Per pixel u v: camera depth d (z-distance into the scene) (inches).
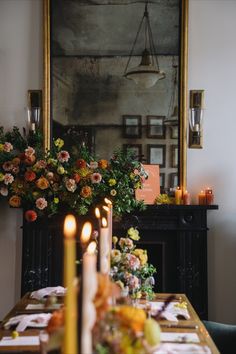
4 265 164.9
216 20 166.7
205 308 156.6
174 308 91.4
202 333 75.2
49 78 165.3
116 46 165.8
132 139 164.7
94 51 166.1
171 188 162.6
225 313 161.5
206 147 165.3
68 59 166.2
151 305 92.5
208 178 164.7
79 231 154.3
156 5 165.3
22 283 157.9
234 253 163.2
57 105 165.6
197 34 166.7
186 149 163.5
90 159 151.2
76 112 165.5
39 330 75.6
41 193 147.0
